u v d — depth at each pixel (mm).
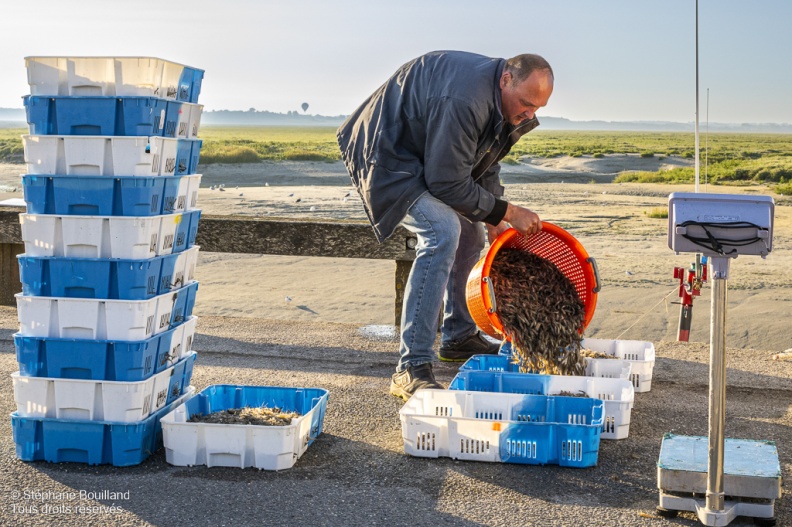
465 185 4316
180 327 3805
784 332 10188
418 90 4270
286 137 154250
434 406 4000
